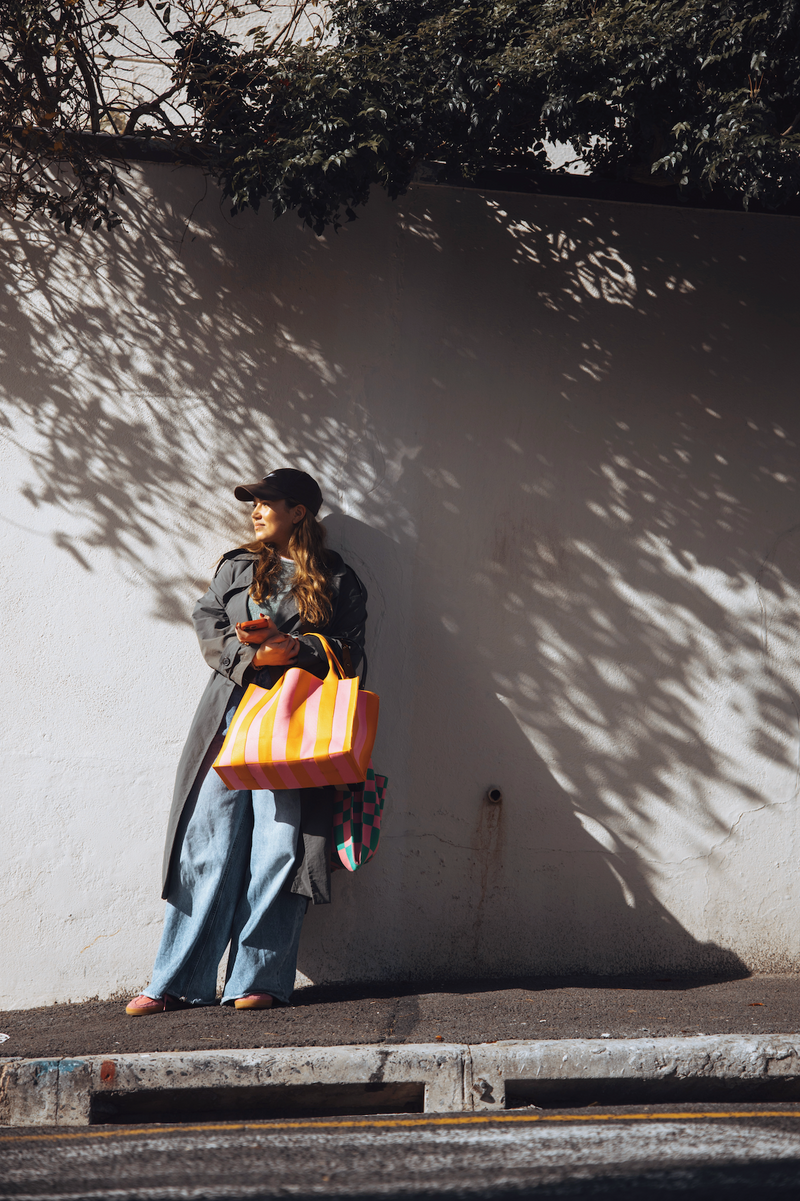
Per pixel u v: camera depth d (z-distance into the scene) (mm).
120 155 4023
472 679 4145
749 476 4340
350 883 4004
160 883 3945
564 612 4211
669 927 4121
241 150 3803
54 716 3977
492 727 4137
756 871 4184
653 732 4207
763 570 4312
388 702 4094
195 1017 3418
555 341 4285
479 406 4230
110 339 4094
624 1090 3080
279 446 4133
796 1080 3096
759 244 4418
